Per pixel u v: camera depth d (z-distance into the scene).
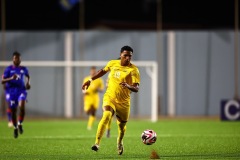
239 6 139.00
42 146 53.09
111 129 79.06
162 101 112.69
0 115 107.25
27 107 111.75
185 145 53.78
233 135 66.62
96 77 43.16
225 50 112.88
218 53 112.94
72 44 112.38
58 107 111.94
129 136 65.56
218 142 56.94
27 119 107.31
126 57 41.59
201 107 113.31
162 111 112.81
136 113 111.00
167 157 43.34
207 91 113.12
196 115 113.38
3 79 56.31
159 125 87.31
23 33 112.75
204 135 66.75
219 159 41.91
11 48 112.56
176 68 112.88
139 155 44.97
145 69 111.44
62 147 52.09
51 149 50.22
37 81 111.94
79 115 111.06
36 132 72.62
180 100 113.06
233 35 112.81
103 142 57.41
